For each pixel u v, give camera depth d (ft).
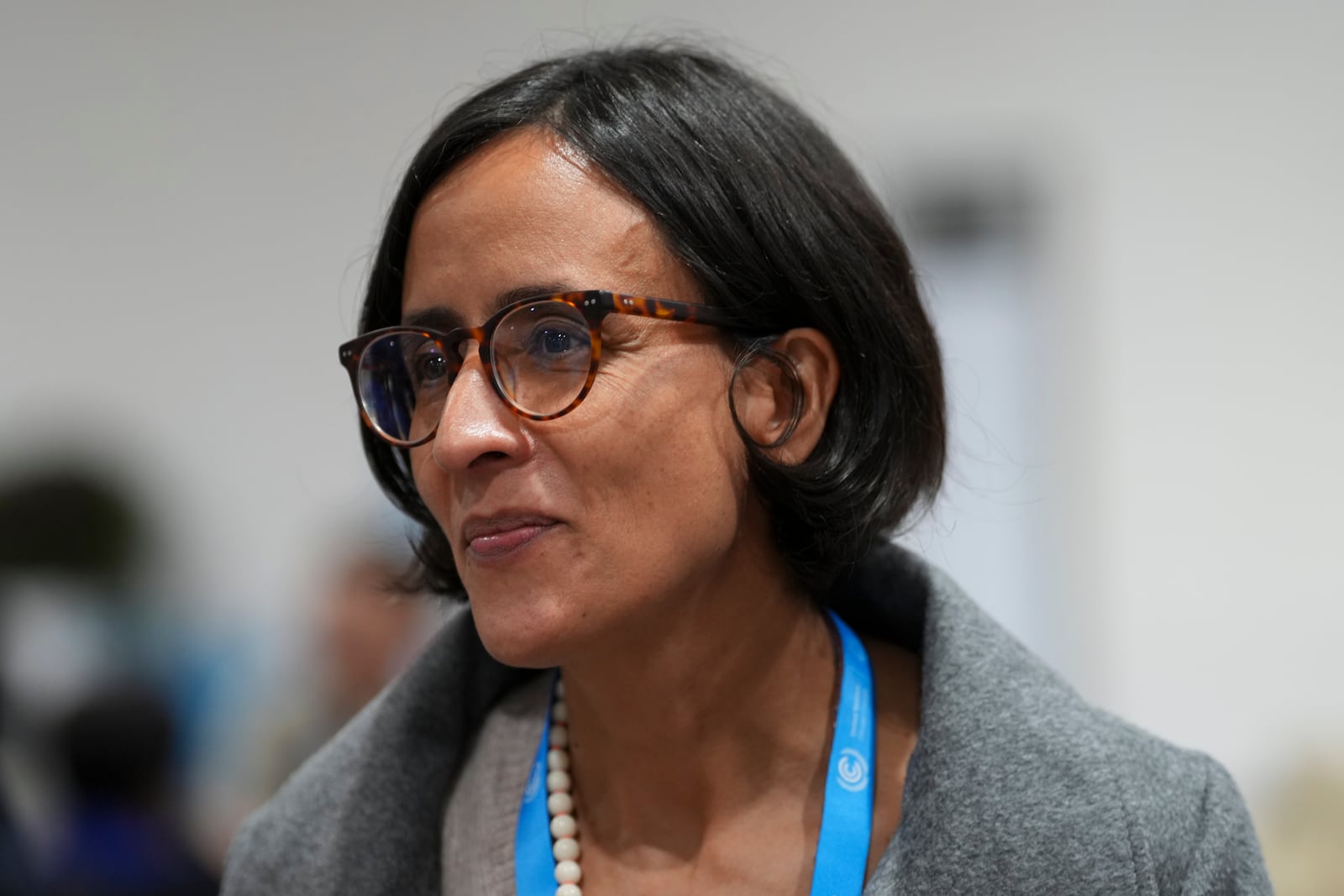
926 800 4.47
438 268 4.58
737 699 4.86
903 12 15.14
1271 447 14.06
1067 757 4.45
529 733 5.48
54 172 16.98
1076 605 14.29
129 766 9.07
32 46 17.08
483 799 5.38
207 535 16.37
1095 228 14.65
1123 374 14.44
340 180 16.48
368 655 12.50
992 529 14.52
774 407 4.78
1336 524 13.87
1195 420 14.24
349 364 4.87
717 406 4.58
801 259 4.73
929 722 4.63
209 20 16.78
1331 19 14.10
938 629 4.87
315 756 5.90
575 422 4.34
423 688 5.63
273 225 16.62
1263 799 12.56
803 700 4.99
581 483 4.36
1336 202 14.02
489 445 4.32
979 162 14.93
